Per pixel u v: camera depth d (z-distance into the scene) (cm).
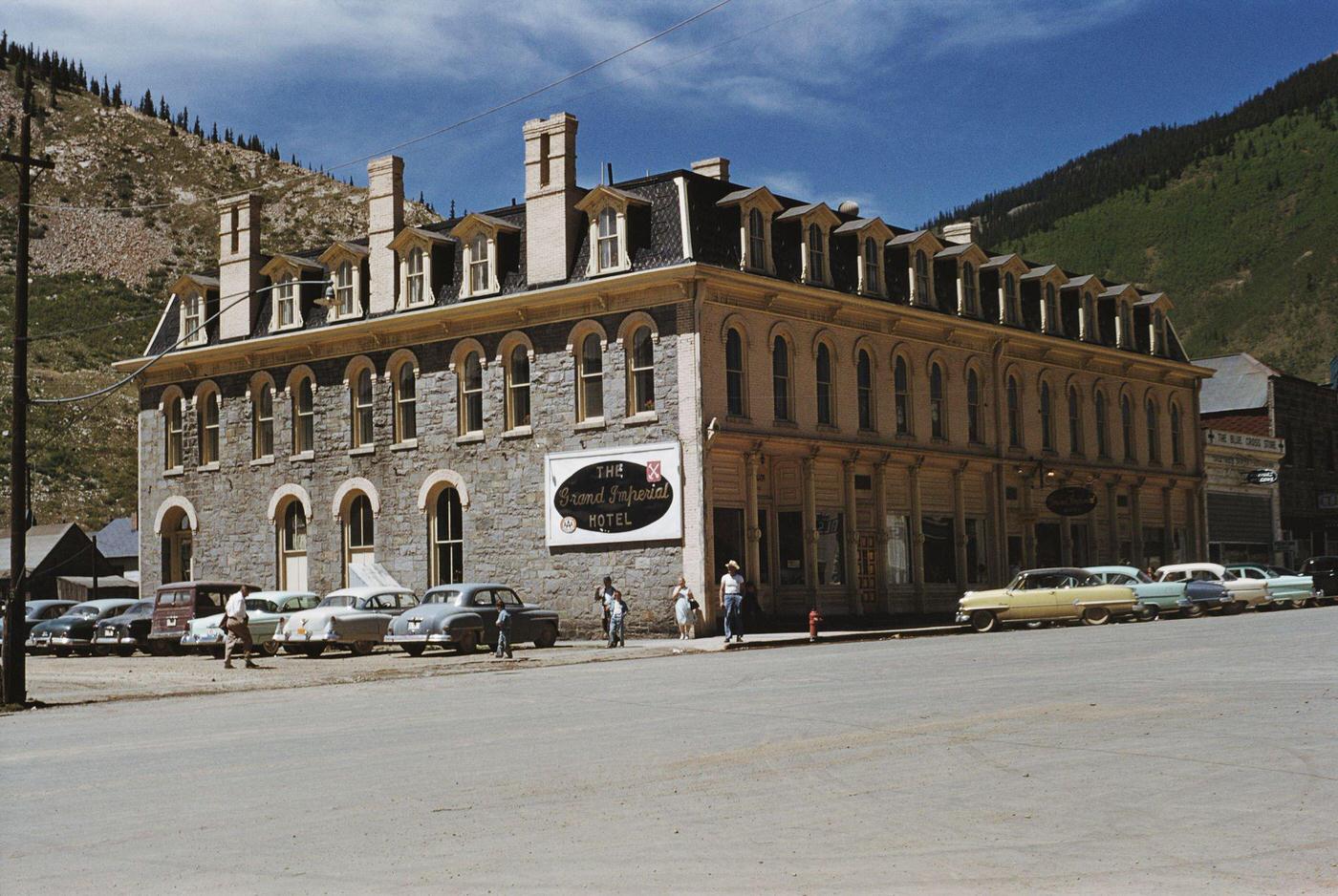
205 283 5222
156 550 5266
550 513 4244
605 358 4169
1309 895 802
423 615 3566
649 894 831
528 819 1085
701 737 1526
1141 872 862
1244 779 1168
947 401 4903
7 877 934
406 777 1315
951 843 954
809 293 4303
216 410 5181
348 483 4744
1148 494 5928
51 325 14688
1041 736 1431
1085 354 5556
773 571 4275
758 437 4134
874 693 1939
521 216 4466
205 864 956
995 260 5184
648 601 4047
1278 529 6881
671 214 4103
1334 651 2419
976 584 4988
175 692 2616
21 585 2495
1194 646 2638
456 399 4500
